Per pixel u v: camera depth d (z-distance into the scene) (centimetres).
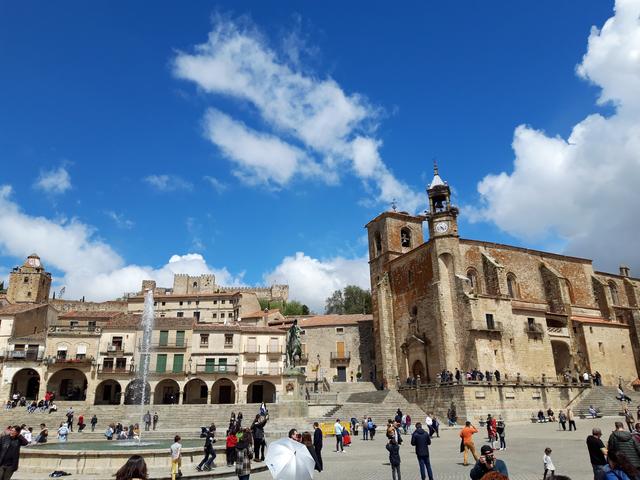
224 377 6328
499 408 4762
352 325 7850
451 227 6156
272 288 13825
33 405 5069
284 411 4122
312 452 1582
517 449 2712
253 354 6506
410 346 6350
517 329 5694
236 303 9988
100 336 6338
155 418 4369
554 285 6806
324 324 7962
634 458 1150
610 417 4588
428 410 5091
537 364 5659
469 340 5484
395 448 1758
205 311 10112
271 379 6384
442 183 6525
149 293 6625
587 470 1936
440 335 5819
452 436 3694
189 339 6488
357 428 3991
